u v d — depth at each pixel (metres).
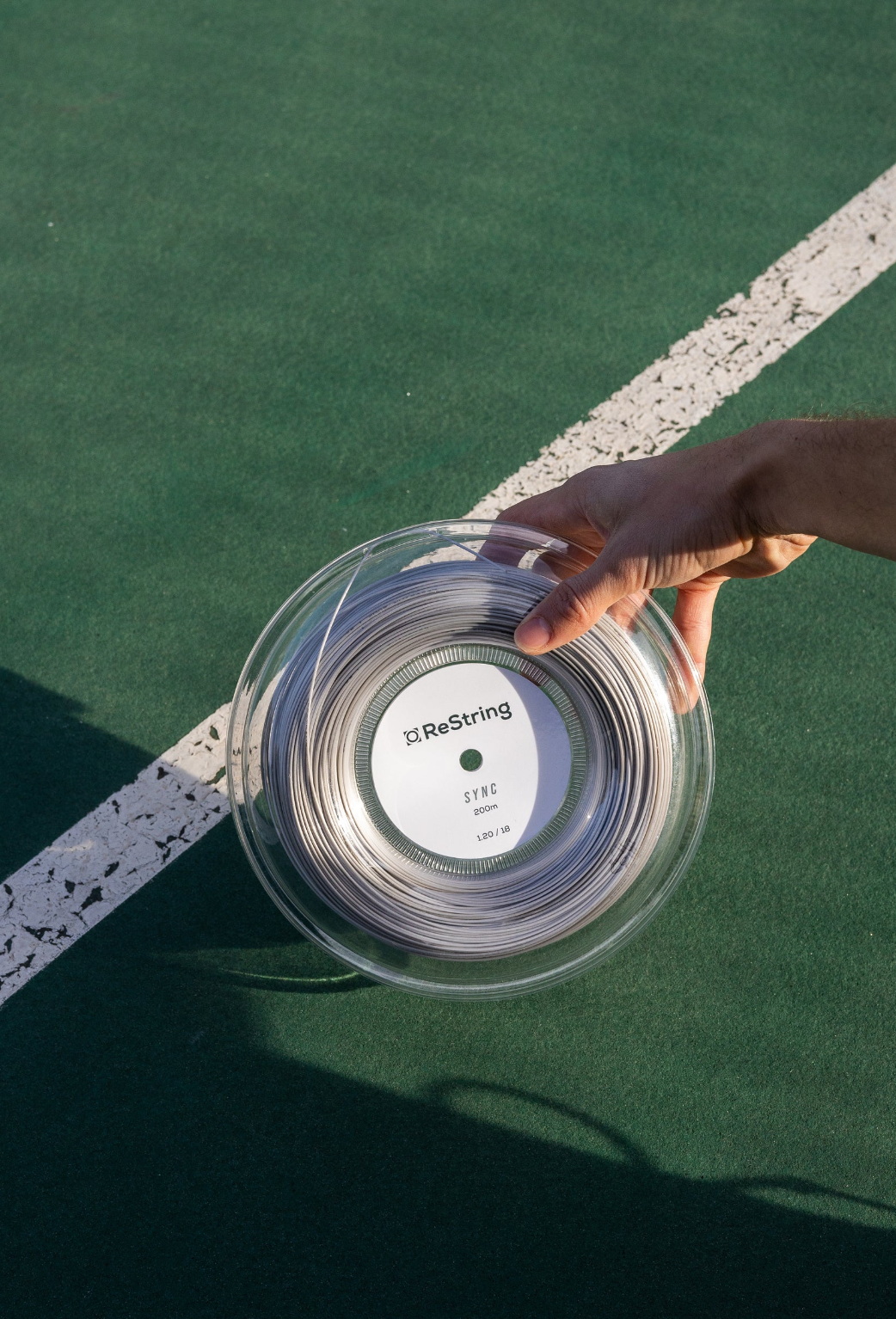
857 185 1.45
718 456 1.17
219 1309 1.22
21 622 1.33
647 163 1.46
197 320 1.41
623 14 1.51
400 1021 1.26
